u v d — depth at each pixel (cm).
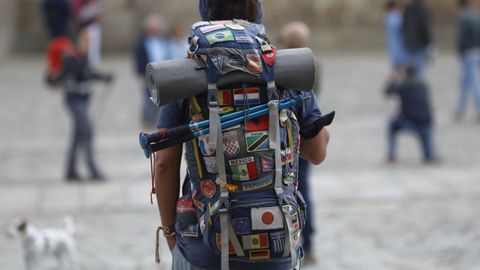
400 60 5759
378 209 3177
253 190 1080
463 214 3038
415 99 3962
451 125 5075
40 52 8431
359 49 8850
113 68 7494
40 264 2509
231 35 1084
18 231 2275
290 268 1100
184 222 1129
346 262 2450
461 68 5203
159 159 1134
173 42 5416
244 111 1077
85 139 3716
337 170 3891
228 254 1074
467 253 2522
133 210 3212
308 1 8869
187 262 1123
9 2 8381
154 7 8575
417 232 2805
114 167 4031
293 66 1089
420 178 3666
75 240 2773
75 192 3503
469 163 3991
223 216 1071
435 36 8881
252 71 1075
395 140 4019
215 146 1070
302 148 1180
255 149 1076
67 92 3712
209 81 1072
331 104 5844
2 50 8238
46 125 5244
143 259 2512
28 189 3588
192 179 1109
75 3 6981
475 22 5156
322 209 3203
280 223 1073
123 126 5178
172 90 1064
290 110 1109
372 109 5641
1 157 4353
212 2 1152
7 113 5638
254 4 1156
